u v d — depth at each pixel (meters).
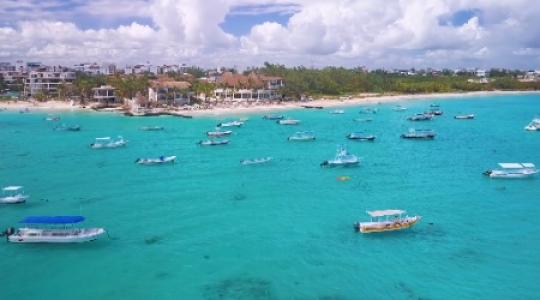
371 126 162.50
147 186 81.12
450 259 51.16
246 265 49.88
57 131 147.88
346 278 47.03
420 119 178.50
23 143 126.19
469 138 135.62
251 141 129.50
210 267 49.56
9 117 184.00
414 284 45.81
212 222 62.69
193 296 43.91
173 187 80.50
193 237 57.53
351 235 58.00
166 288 45.44
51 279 47.47
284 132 146.38
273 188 79.75
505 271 48.38
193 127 156.62
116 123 166.50
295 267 49.38
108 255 52.66
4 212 67.06
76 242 55.41
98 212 66.88
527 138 135.25
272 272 48.31
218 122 168.12
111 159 104.81
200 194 76.12
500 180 85.19
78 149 117.56
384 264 50.03
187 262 50.75
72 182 83.56
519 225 61.34
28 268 49.81
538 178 86.25
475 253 52.66
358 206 69.56
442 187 80.50
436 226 61.03
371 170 93.62
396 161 102.62
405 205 70.00
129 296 44.16
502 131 150.25
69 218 56.72
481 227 60.66
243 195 75.50
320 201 72.19
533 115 197.75
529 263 50.16
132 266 50.00
